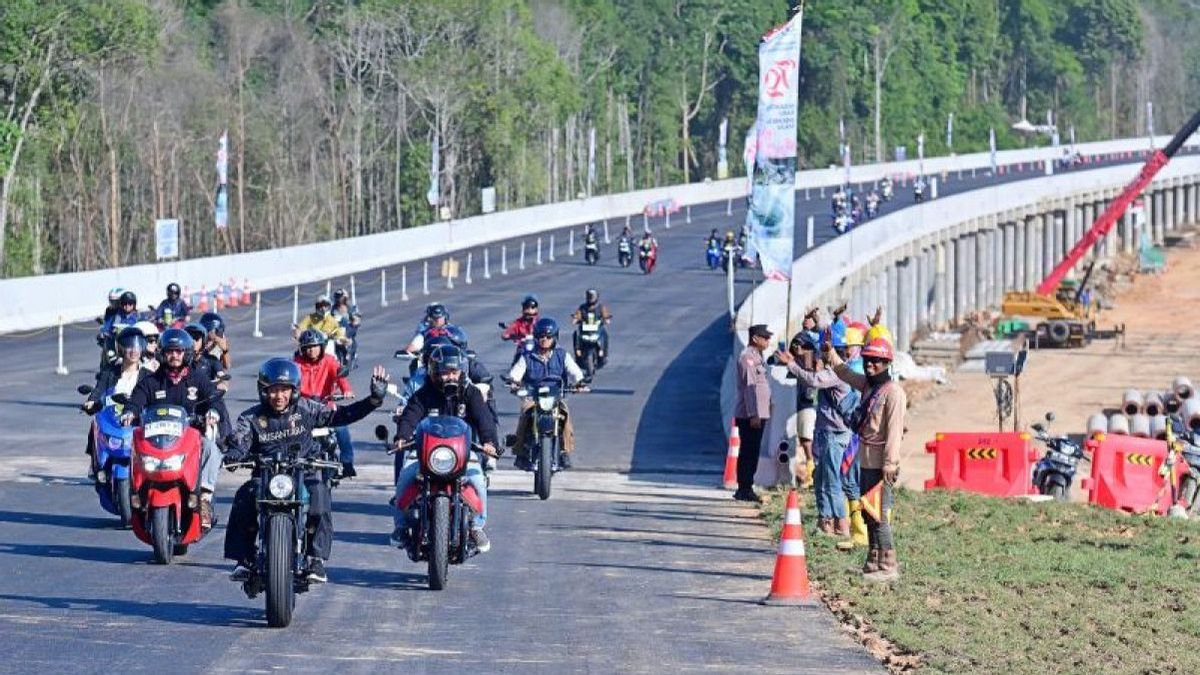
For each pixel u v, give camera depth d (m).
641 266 129.38
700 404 58.69
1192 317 146.00
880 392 25.78
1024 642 21.27
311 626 21.39
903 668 19.61
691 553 28.91
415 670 18.89
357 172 197.25
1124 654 20.86
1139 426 63.59
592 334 65.38
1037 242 164.38
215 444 26.97
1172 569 28.77
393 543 25.06
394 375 66.44
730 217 196.25
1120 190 182.25
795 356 31.25
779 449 38.16
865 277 110.19
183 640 20.28
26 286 85.69
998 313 147.25
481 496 24.72
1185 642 22.02
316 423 21.77
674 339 83.31
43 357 71.94
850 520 30.97
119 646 19.83
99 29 145.25
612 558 28.14
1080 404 97.38
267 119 197.00
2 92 146.38
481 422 24.47
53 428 49.59
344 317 66.31
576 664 19.47
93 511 32.81
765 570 27.09
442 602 23.47
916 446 76.50
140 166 176.38
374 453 45.62
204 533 26.78
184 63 184.00
